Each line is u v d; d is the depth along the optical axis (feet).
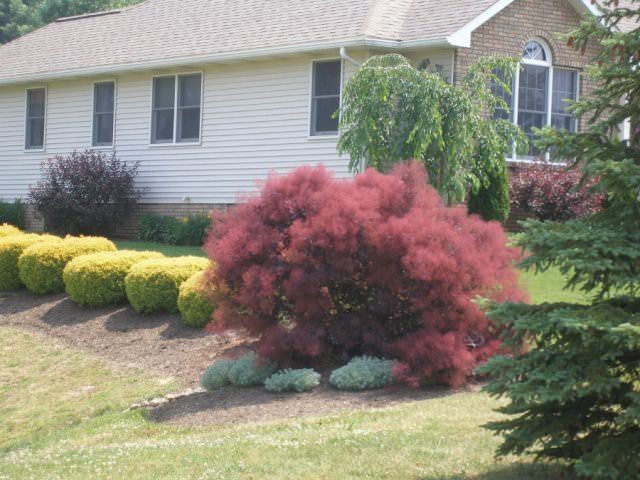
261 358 28.99
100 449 23.73
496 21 51.24
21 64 73.00
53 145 70.28
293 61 55.36
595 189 16.07
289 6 60.75
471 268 26.63
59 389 33.32
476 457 19.42
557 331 15.48
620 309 15.30
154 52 62.59
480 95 45.47
